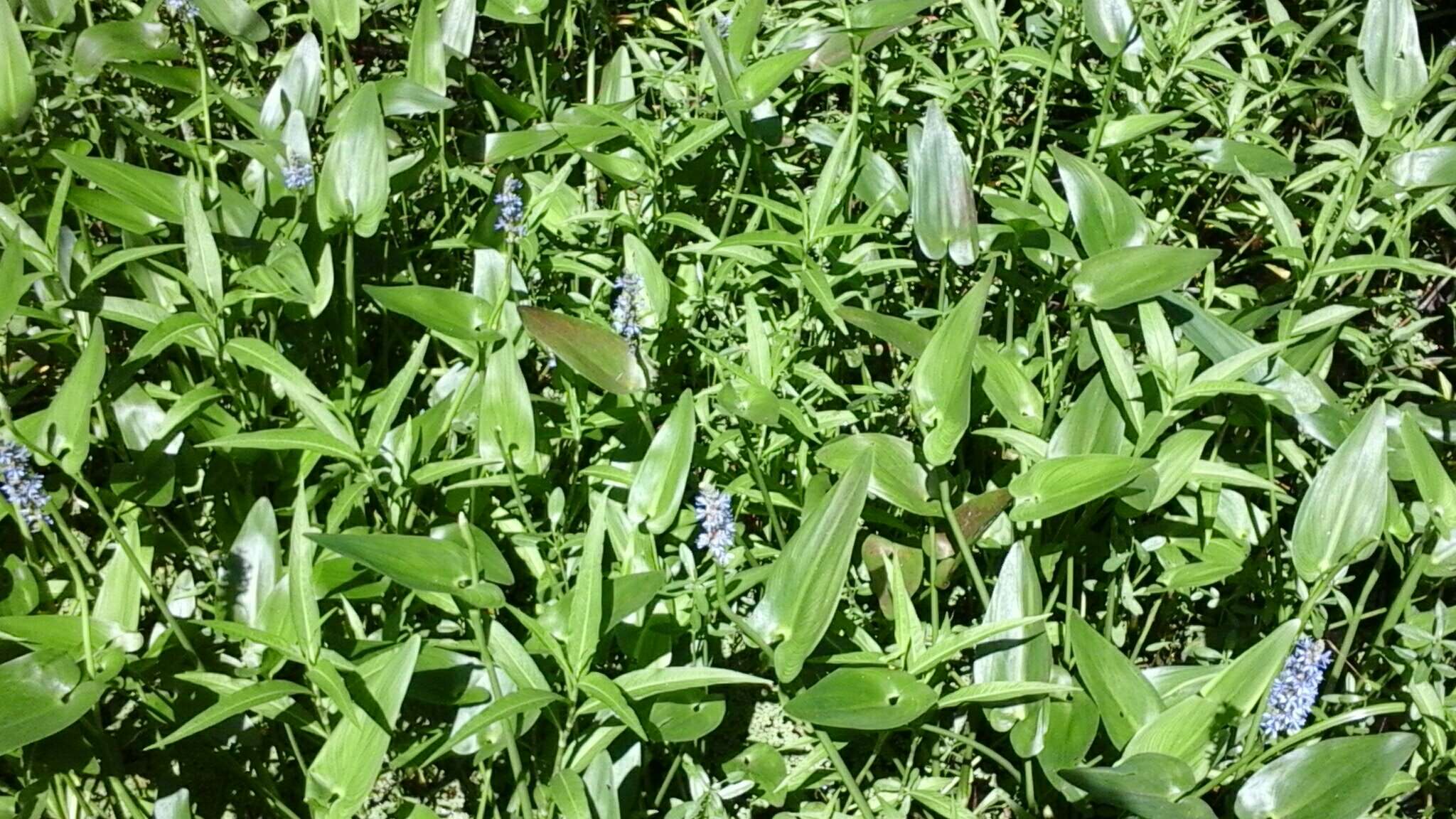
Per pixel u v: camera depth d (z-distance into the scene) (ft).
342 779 5.30
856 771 6.03
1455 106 6.63
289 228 6.28
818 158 7.24
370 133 6.04
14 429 5.36
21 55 6.09
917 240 6.77
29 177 6.56
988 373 6.12
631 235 6.07
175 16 7.04
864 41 6.58
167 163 6.94
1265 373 6.09
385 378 6.57
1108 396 6.02
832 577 5.44
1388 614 6.00
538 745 5.86
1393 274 7.13
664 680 5.42
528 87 7.19
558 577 5.95
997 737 6.07
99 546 6.02
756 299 6.57
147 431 5.98
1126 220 6.19
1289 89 6.88
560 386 6.31
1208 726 5.52
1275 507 6.16
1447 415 6.51
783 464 6.34
